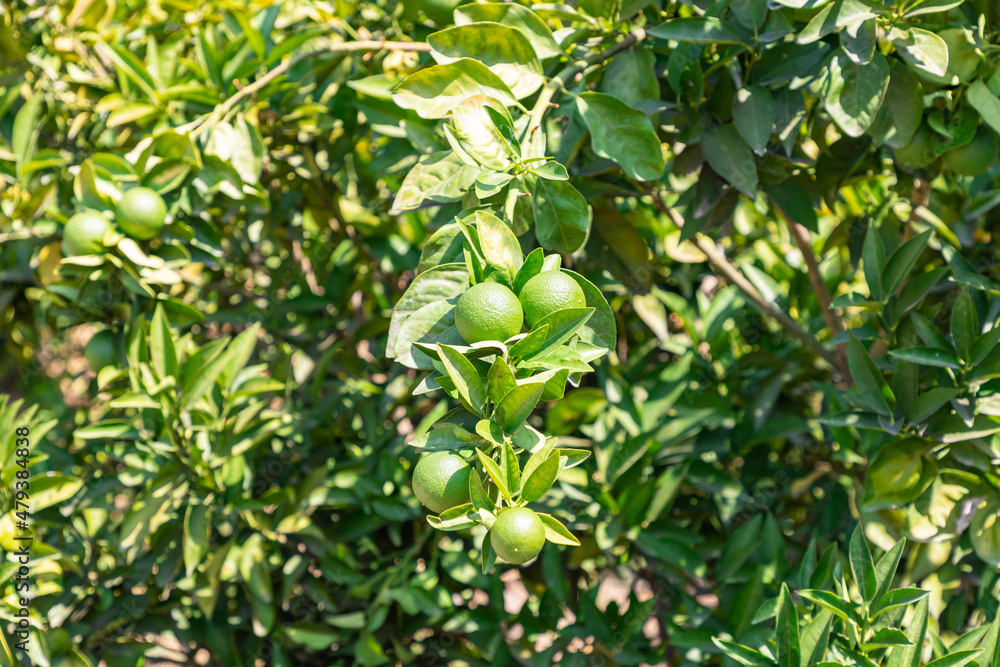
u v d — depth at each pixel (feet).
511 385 4.21
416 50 7.27
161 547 8.73
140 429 7.69
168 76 8.73
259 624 8.46
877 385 6.58
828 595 5.76
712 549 9.14
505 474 4.18
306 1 9.06
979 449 6.51
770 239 11.22
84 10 9.57
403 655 8.84
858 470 8.28
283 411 9.49
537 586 9.56
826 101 5.86
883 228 8.20
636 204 10.26
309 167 9.96
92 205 7.22
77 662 7.97
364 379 10.50
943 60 5.57
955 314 6.34
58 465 9.62
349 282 10.93
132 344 7.39
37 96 8.38
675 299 9.86
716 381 9.72
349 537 9.24
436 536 9.04
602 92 6.21
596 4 6.45
